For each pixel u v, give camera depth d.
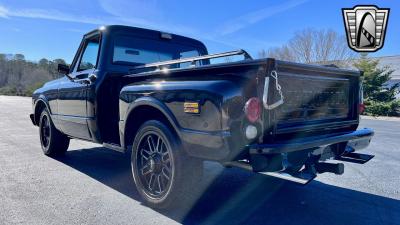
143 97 3.39
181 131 2.96
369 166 5.30
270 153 2.56
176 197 3.14
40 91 5.78
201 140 2.80
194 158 3.10
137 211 3.25
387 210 3.38
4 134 8.27
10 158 5.47
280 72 2.78
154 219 3.06
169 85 3.16
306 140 2.90
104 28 4.50
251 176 4.52
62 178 4.35
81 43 4.95
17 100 28.44
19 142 7.05
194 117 2.85
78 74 4.73
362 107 3.83
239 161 2.80
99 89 4.18
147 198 3.38
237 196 3.73
